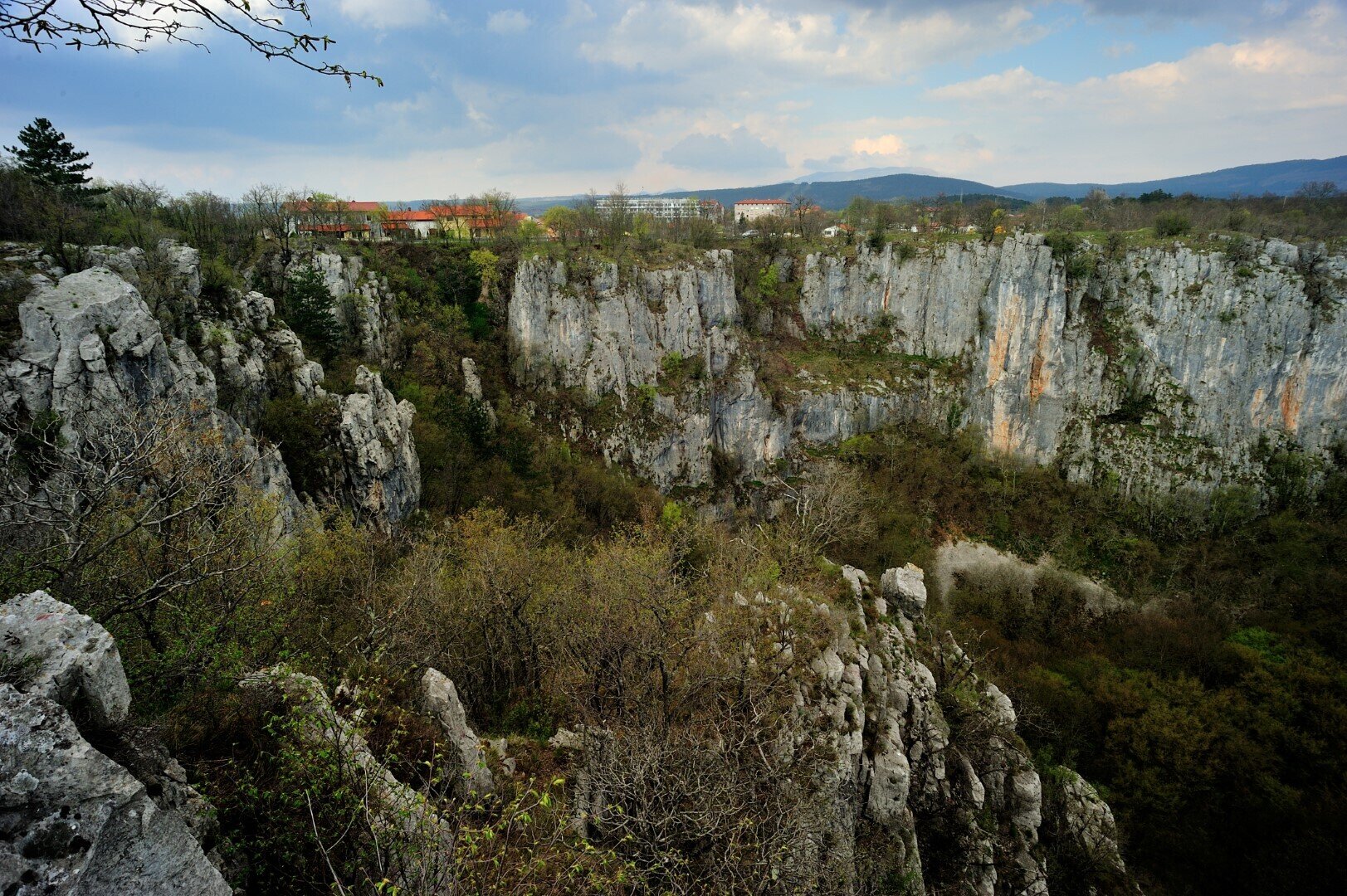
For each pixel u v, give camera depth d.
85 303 29.38
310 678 13.65
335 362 54.91
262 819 11.05
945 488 86.38
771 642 23.59
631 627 22.55
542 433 74.94
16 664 7.81
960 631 60.25
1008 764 28.61
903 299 100.94
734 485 87.12
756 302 99.62
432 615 25.38
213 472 17.47
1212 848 39.62
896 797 23.02
